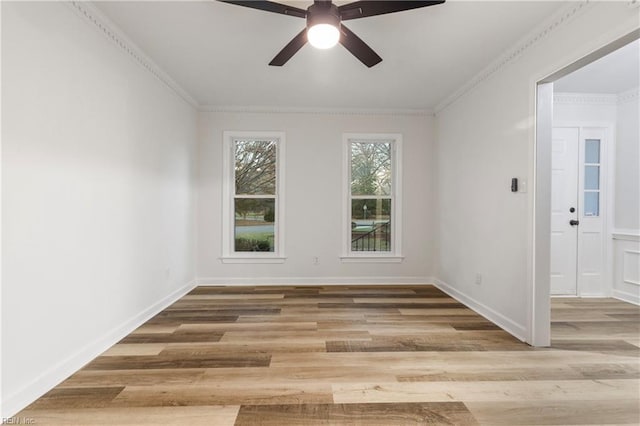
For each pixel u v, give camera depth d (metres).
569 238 3.87
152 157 3.03
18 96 1.62
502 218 2.82
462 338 2.56
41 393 1.75
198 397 1.74
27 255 1.68
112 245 2.41
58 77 1.88
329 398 1.74
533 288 2.42
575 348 2.38
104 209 2.31
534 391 1.82
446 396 1.77
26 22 1.66
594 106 3.87
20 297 1.64
